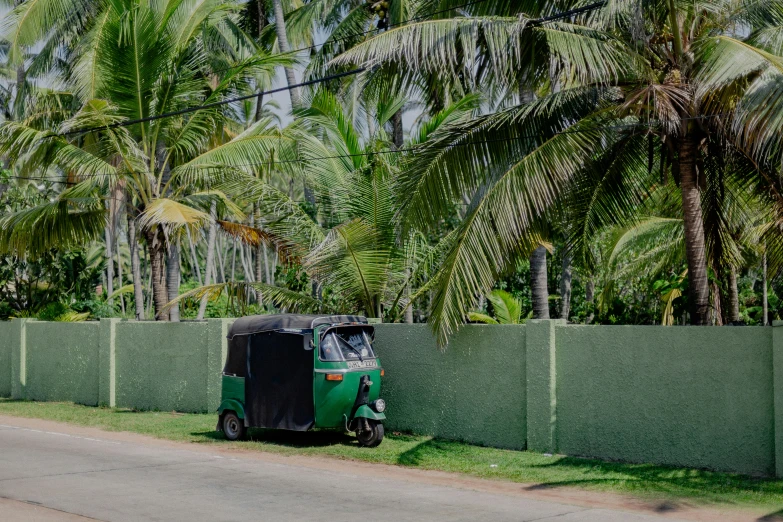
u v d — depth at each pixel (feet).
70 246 67.56
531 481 31.71
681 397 33.22
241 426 41.47
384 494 29.58
